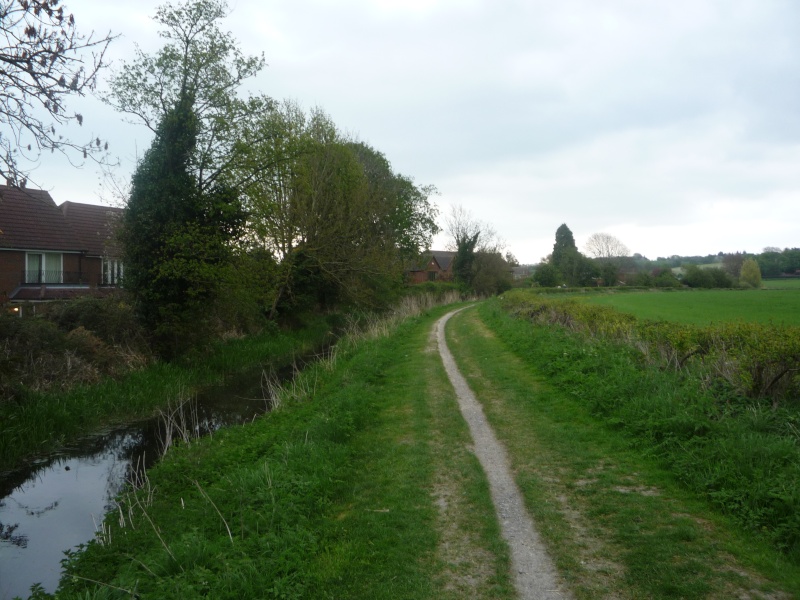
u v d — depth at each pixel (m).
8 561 6.40
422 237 48.44
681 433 7.23
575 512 5.82
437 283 57.06
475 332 23.42
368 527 5.73
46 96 7.48
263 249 24.28
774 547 4.79
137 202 17.55
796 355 7.84
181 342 18.11
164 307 17.56
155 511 7.15
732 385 8.20
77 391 13.24
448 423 9.54
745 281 77.75
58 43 7.42
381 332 22.94
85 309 16.95
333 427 8.97
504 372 13.54
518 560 4.93
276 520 5.84
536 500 6.16
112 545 6.19
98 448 10.98
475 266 62.84
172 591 4.52
